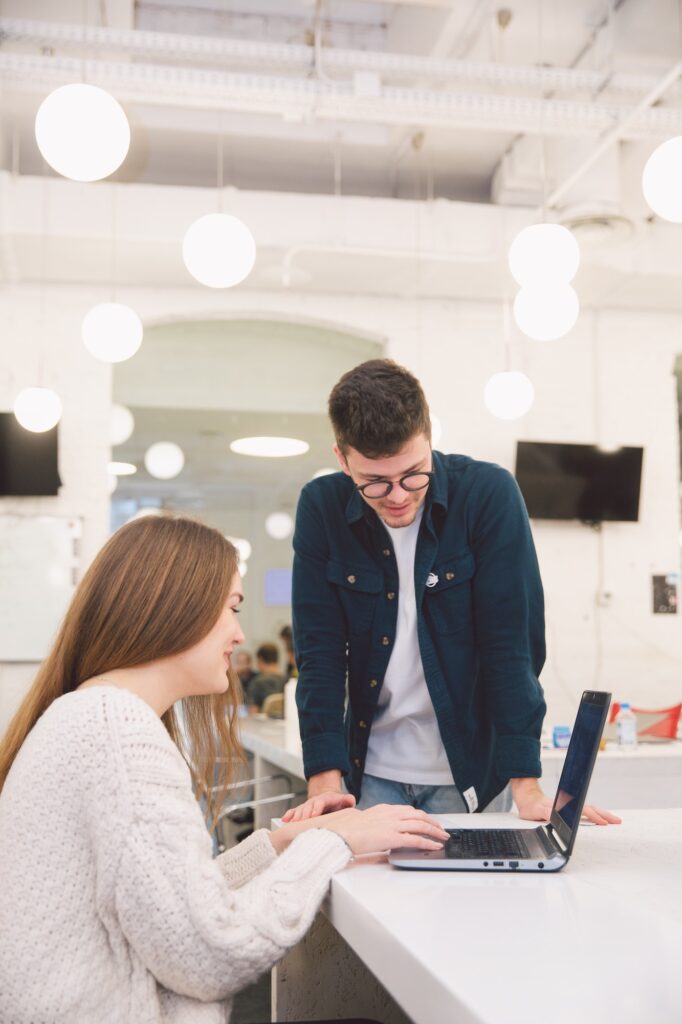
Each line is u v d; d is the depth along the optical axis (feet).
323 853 3.92
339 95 13.62
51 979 3.30
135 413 26.37
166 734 3.73
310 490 6.09
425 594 5.66
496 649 5.49
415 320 20.71
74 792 3.45
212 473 38.29
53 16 14.99
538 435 20.92
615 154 16.40
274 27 16.47
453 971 2.59
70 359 19.36
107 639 3.98
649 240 19.19
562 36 14.99
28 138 17.79
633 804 12.73
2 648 18.62
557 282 11.16
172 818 3.43
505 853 4.01
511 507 5.64
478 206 18.69
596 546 20.98
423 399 5.21
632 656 20.80
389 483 5.22
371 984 5.27
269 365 21.86
